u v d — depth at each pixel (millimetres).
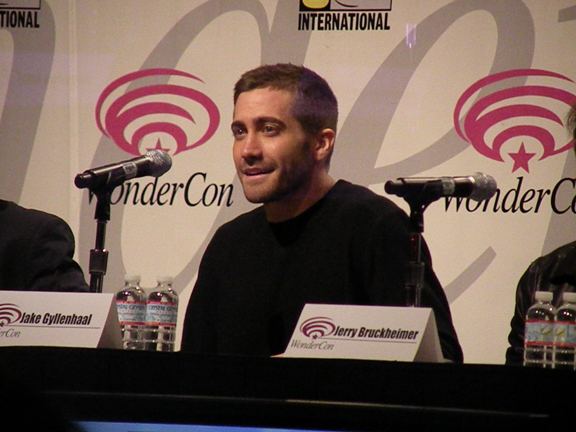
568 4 15570
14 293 9000
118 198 16484
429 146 15773
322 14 16234
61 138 16766
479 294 15422
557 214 15328
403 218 11555
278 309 11398
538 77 15562
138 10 16812
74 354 8164
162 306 11094
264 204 11836
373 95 15977
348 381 7910
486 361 15336
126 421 7988
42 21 16969
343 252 11406
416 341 8305
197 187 16406
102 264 10086
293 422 7883
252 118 11656
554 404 7633
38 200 16750
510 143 15539
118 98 16734
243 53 16484
